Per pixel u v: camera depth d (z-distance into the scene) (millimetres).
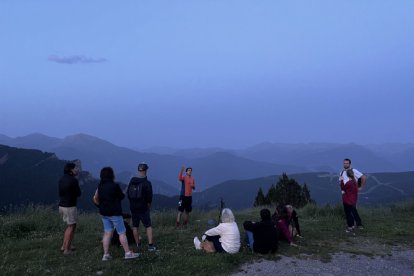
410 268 8734
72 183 9133
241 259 8742
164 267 8055
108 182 8648
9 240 10688
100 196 8602
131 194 9516
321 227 12711
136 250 9422
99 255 9023
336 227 12734
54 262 8562
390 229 12477
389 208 17625
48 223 12703
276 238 9391
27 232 11820
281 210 10664
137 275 7680
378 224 13383
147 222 9492
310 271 8250
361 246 10445
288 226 10609
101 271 7902
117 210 8562
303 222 13719
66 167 9242
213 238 9312
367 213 16203
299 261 8867
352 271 8391
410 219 14719
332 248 10055
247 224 9500
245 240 10070
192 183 13344
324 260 9008
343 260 9102
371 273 8320
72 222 9156
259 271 8133
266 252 9188
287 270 8242
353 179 12258
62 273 7766
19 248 9703
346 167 12430
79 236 11141
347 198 12211
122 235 8609
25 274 7707
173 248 9688
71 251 9320
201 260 8430
